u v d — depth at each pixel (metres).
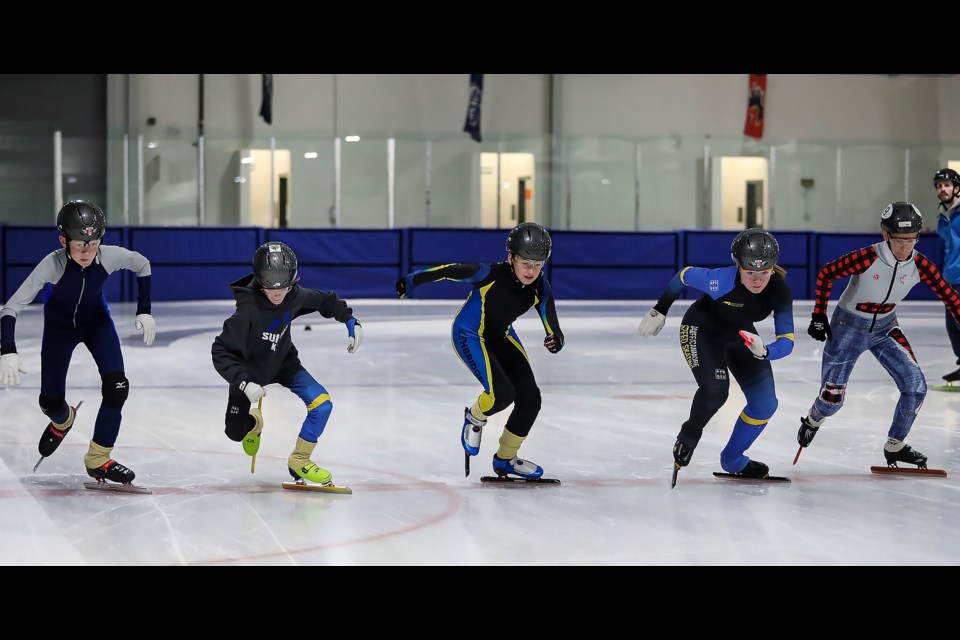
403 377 12.88
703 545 5.45
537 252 6.48
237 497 6.55
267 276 6.10
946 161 36.16
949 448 8.38
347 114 35.22
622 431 9.12
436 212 34.53
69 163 33.09
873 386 12.16
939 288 7.24
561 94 36.22
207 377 12.70
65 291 6.47
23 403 10.59
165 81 33.84
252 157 33.44
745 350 6.88
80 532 5.67
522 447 8.37
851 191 35.91
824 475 7.34
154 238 28.66
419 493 6.68
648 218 35.28
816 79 36.88
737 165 35.41
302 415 9.87
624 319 23.17
